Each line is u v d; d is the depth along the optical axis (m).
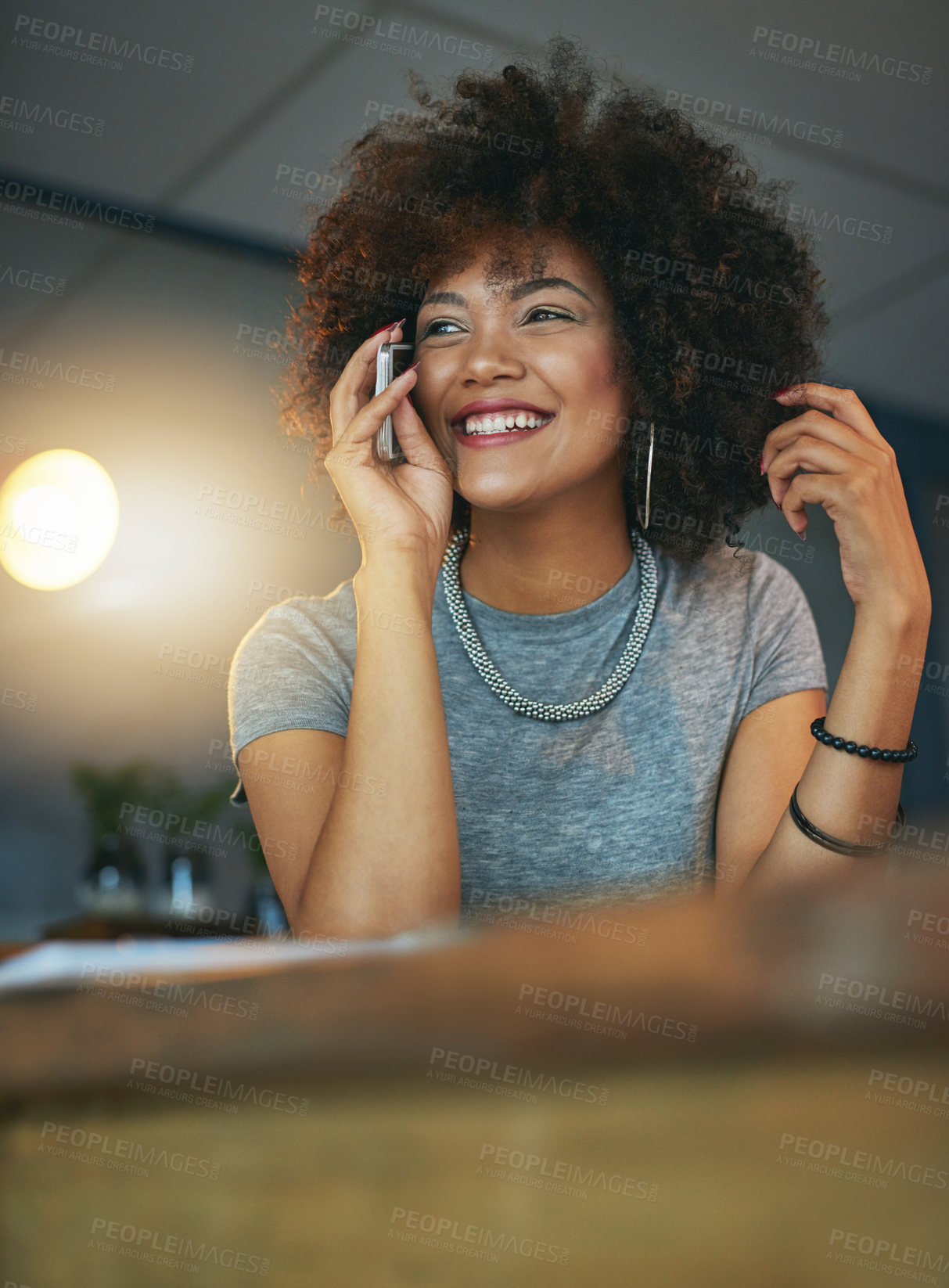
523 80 1.42
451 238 1.24
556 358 1.19
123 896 2.43
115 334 3.32
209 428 3.41
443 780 1.05
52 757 3.85
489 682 1.22
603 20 2.37
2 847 3.80
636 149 1.33
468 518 1.31
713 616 1.27
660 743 1.20
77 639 3.81
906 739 1.09
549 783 1.19
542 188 1.24
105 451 3.47
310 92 2.58
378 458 1.21
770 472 1.21
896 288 3.31
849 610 3.73
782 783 1.19
